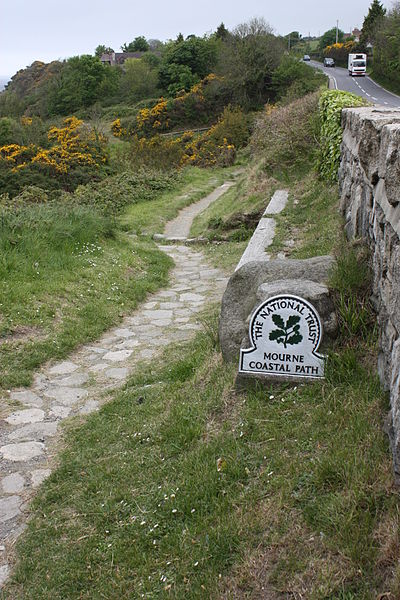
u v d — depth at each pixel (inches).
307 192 407.8
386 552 92.2
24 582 115.4
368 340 153.4
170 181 845.8
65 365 224.5
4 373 208.4
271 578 97.7
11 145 1198.9
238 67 1788.9
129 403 184.5
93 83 2333.9
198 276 362.0
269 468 124.0
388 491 104.2
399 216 118.2
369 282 165.5
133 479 139.5
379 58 1808.6
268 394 151.6
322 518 104.7
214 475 127.5
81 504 135.5
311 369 151.0
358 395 135.9
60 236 347.6
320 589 91.6
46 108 2369.6
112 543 119.5
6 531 132.0
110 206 625.9
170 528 118.7
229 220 475.5
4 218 333.7
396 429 106.0
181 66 2212.1
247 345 157.9
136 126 1818.4
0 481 150.6
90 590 109.3
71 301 276.4
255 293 176.4
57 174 1000.9
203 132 1628.9
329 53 2664.9
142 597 103.6
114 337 256.4
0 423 179.8
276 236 313.3
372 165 153.4
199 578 102.4
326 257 183.9
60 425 179.0
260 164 663.8
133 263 361.1
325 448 122.9
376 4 2445.9
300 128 543.2
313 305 154.9
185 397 172.1
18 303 256.5
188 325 267.1
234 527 110.3
